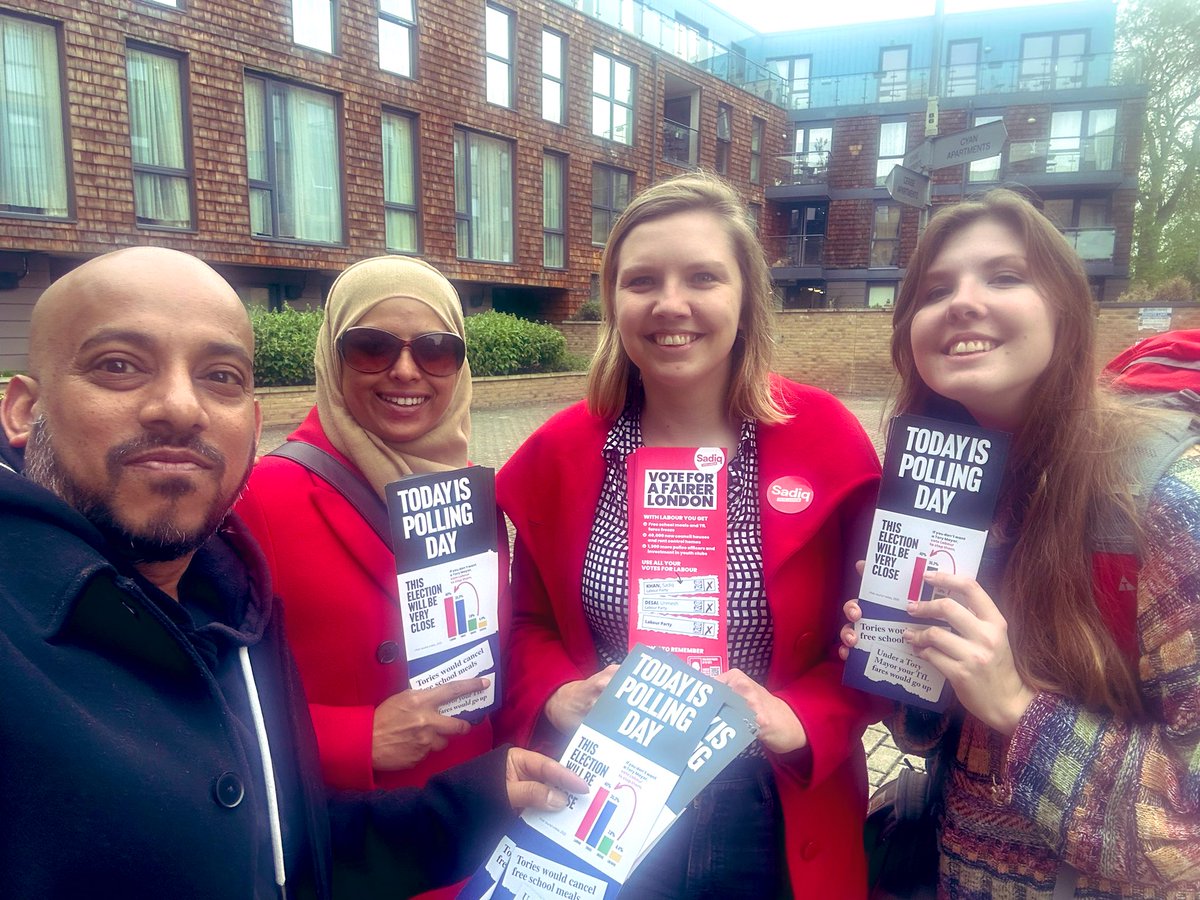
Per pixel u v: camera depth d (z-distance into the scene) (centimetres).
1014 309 135
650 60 2016
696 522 161
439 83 1529
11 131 1023
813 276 2567
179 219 1190
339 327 178
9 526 95
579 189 1862
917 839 172
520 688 176
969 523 140
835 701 161
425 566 157
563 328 1809
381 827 142
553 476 187
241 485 115
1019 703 131
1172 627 120
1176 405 141
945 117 2456
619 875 131
